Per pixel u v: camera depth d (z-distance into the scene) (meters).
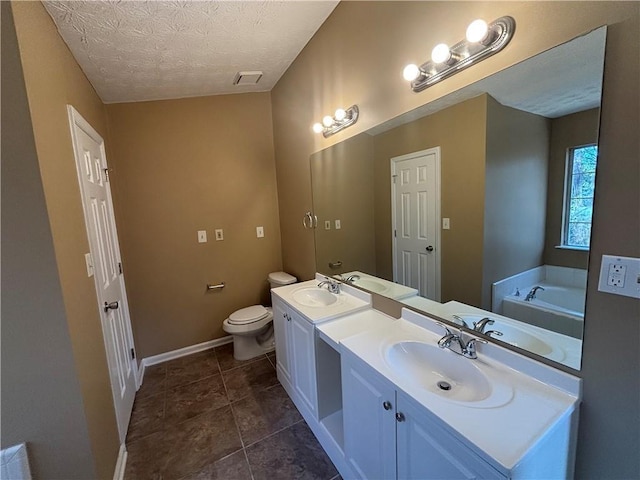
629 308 0.84
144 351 2.81
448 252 1.39
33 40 1.19
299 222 2.81
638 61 0.77
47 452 1.22
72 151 1.53
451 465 0.89
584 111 0.89
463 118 1.25
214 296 3.07
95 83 2.14
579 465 0.99
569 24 0.89
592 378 0.93
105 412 1.55
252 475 1.59
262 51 2.26
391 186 1.67
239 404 2.17
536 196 1.03
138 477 1.61
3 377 1.14
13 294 1.12
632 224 0.82
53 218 1.18
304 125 2.48
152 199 2.74
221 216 3.02
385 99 1.62
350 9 1.79
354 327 1.65
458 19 1.19
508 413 0.91
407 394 1.02
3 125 1.06
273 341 3.04
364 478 1.36
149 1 1.49
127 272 2.63
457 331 1.31
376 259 1.83
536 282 1.05
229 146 2.99
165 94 2.63
